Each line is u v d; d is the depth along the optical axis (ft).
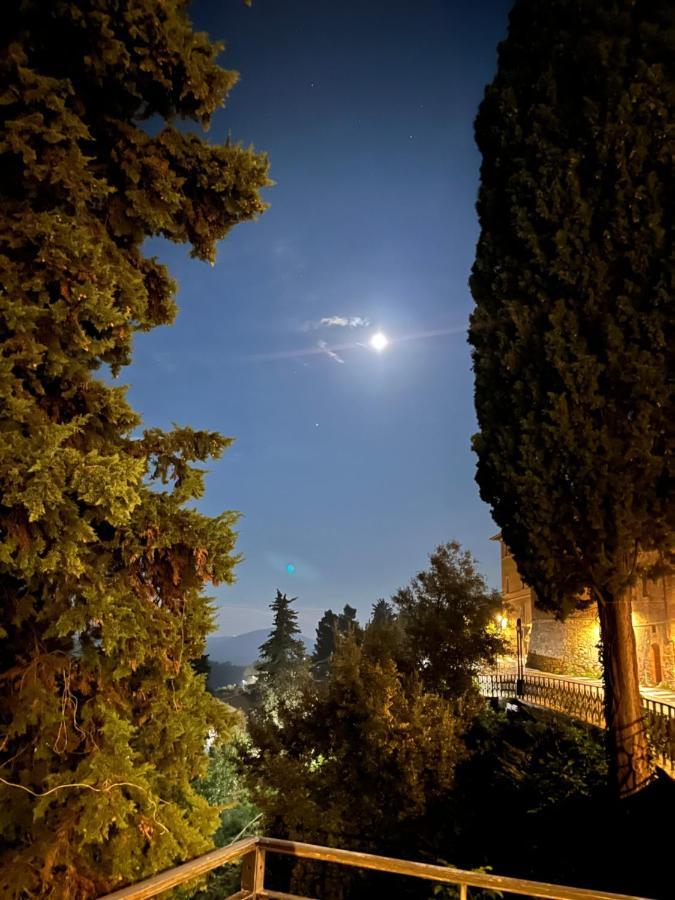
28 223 11.34
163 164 14.02
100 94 13.56
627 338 29.45
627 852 24.16
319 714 37.60
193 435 14.58
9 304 10.53
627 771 28.58
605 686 30.63
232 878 29.19
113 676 12.52
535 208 32.55
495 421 34.22
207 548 13.07
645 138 30.01
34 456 9.82
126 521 10.85
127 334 13.43
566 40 33.91
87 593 11.50
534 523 31.07
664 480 28.78
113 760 11.76
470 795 35.06
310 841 31.81
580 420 29.81
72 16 11.73
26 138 11.40
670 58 30.86
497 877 9.68
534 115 34.24
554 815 30.09
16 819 11.59
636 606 68.95
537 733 41.45
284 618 128.47
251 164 14.69
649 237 29.22
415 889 27.25
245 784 38.52
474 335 36.81
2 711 12.40
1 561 10.46
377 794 33.63
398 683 35.50
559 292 31.81
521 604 111.65
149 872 11.69
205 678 15.05
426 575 43.27
